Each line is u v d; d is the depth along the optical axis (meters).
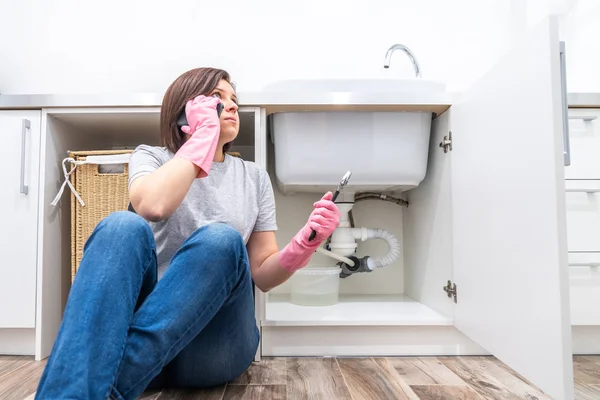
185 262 0.71
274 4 1.80
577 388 1.03
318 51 1.80
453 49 1.82
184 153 0.82
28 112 1.28
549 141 0.78
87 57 1.77
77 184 1.32
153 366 0.65
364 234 1.68
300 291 1.55
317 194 1.84
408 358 1.25
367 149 1.36
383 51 1.80
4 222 1.26
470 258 1.14
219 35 1.79
